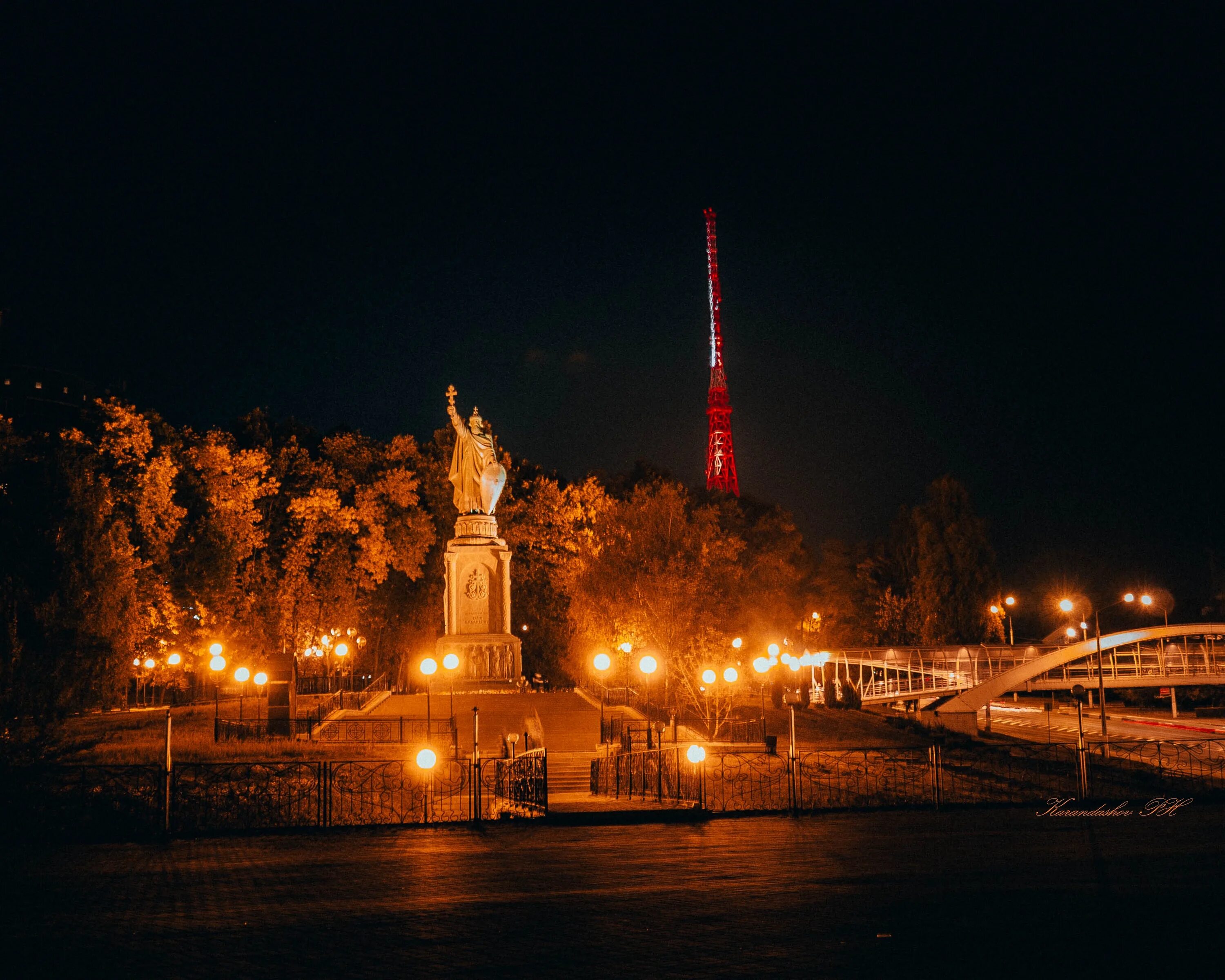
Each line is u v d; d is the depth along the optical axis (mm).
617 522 61688
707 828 22828
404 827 22891
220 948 11352
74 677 25922
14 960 10914
